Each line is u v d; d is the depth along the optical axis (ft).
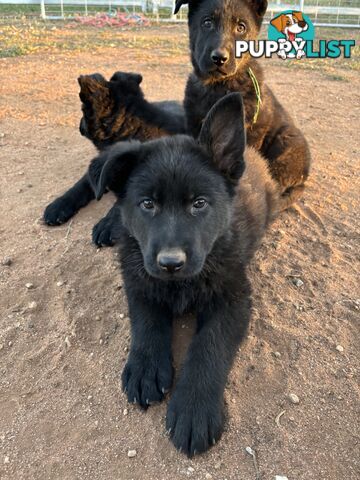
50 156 2.70
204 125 1.38
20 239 2.00
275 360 1.43
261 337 1.50
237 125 1.35
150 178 1.33
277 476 1.14
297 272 1.77
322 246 1.93
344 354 1.45
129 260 1.48
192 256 1.26
